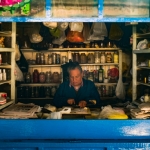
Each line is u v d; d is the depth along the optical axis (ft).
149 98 9.13
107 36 13.06
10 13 6.19
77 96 10.32
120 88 14.01
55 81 14.55
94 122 6.72
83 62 14.33
